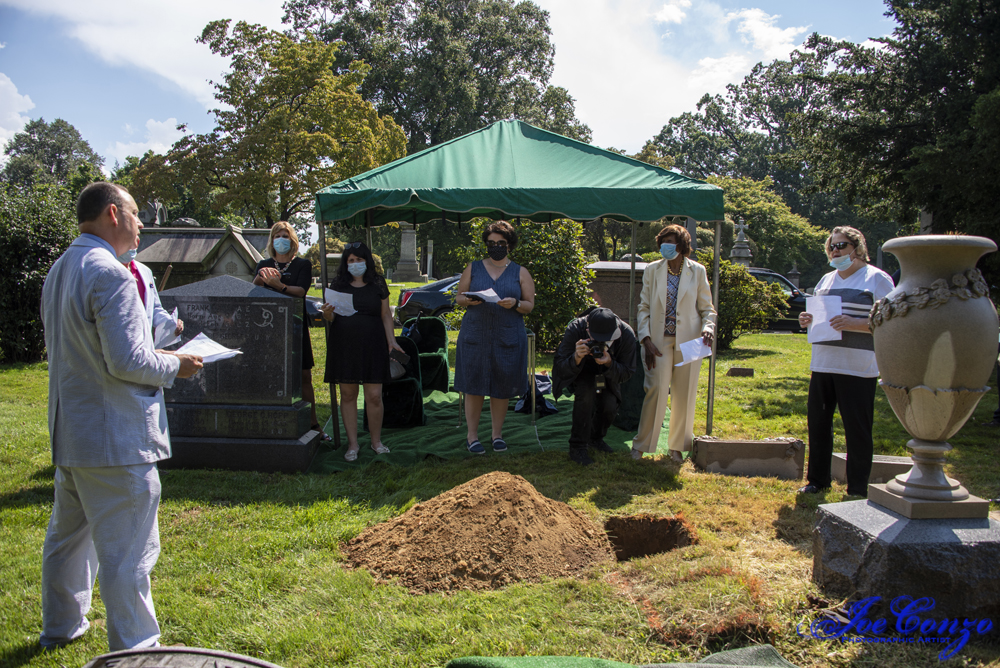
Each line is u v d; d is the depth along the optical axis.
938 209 10.73
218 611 2.72
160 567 3.12
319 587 2.95
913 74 12.16
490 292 4.88
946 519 2.64
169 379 2.33
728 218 34.34
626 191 5.22
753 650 2.38
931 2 12.27
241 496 4.16
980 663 2.35
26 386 8.18
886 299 2.81
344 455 5.08
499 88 40.62
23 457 4.93
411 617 2.69
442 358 7.84
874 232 50.16
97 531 2.27
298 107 25.00
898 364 2.72
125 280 2.22
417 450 5.18
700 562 3.00
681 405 4.98
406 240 38.41
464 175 5.46
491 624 2.62
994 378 9.35
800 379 9.45
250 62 24.80
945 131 11.56
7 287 9.95
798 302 19.33
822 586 2.82
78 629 2.53
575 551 3.33
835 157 13.28
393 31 39.88
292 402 4.77
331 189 5.17
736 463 4.80
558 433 5.86
